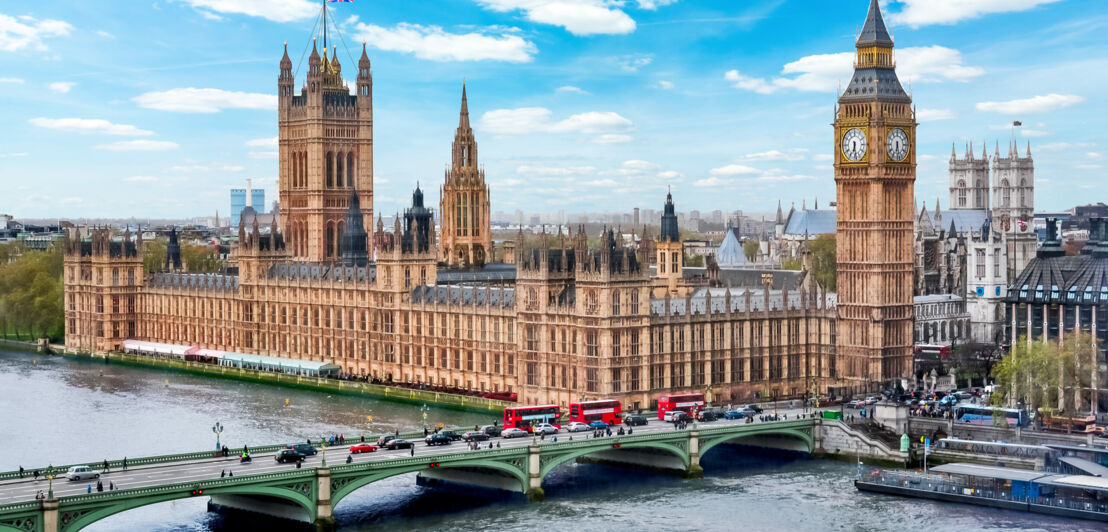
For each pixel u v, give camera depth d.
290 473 199.38
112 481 195.62
